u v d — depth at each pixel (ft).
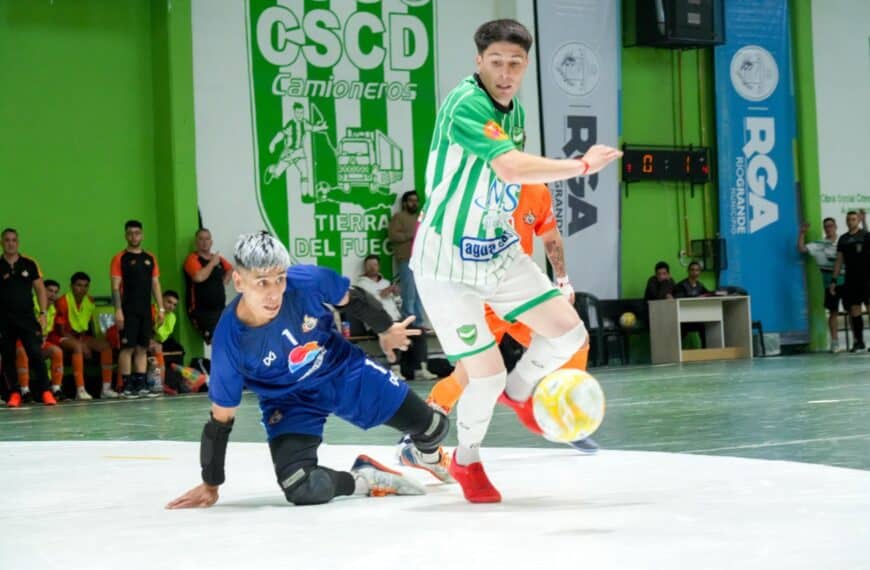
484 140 12.64
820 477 15.12
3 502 15.64
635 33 66.03
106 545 11.59
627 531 11.20
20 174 53.47
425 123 61.41
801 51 70.64
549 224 19.67
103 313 53.67
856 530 10.84
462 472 13.91
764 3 69.41
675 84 68.18
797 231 70.08
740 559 9.59
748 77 69.10
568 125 64.28
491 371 13.66
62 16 54.44
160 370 51.65
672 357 62.75
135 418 35.35
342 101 59.47
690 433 22.98
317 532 11.92
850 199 72.54
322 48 59.00
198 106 56.24
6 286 46.55
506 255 13.66
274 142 57.88
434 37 61.72
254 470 19.11
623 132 66.59
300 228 58.34
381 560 10.14
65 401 48.91
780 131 69.97
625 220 66.28
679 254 67.82
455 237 13.39
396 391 15.11
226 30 56.95
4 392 49.57
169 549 11.20
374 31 60.23
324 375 14.67
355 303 14.40
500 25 13.09
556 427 11.93
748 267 68.59
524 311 13.92
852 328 67.41
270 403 14.73
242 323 13.71
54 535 12.37
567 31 64.28
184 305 54.85
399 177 60.70
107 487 17.13
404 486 14.85
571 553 10.12
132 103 55.88
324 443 24.06
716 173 68.64
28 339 46.75
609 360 64.03
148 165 56.08
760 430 22.85
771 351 68.33
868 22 73.36
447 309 13.57
